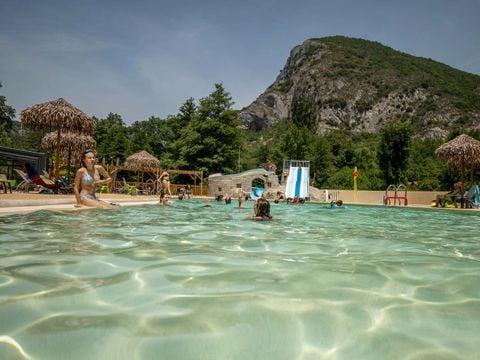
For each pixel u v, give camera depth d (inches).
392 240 202.4
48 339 62.4
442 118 3951.8
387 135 1605.6
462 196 650.8
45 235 187.6
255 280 103.0
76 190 369.7
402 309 80.8
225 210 435.8
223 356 58.1
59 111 542.3
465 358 58.7
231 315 74.9
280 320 72.9
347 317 75.4
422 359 58.2
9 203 314.8
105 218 288.4
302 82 5319.9
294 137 1877.5
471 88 4507.9
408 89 4512.8
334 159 2081.7
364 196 960.3
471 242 204.7
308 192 958.4
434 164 1782.7
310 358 58.1
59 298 84.0
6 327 67.1
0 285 93.9
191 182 1647.4
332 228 267.7
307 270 117.0
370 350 61.2
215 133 1593.3
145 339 63.1
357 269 120.3
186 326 68.9
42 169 748.6
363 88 4751.5
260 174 1134.4
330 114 4623.5
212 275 108.2
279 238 200.1
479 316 77.3
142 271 111.9
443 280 107.7
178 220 299.0
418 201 893.8
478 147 640.4
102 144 1905.8
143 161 1003.9
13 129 2041.1
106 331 65.9
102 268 115.3
